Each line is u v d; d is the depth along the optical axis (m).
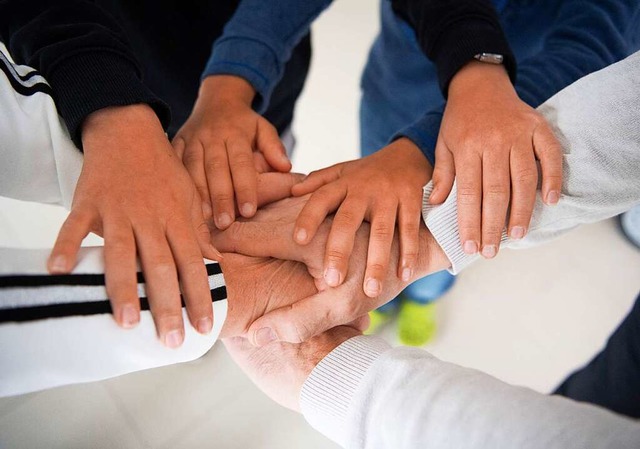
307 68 1.14
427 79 0.99
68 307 0.36
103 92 0.51
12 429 1.21
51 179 0.55
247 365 0.61
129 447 1.21
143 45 0.92
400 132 0.70
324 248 0.58
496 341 1.38
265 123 0.75
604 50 0.73
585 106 0.52
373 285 0.53
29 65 0.55
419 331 1.37
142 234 0.44
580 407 0.38
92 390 1.28
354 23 2.08
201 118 0.74
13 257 0.35
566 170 0.52
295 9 0.84
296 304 0.56
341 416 0.48
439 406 0.40
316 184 0.68
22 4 0.58
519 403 0.38
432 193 0.60
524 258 1.53
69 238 0.40
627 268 1.51
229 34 0.82
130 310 0.37
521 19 0.88
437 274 1.29
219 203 0.64
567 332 1.39
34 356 0.34
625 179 0.50
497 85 0.61
